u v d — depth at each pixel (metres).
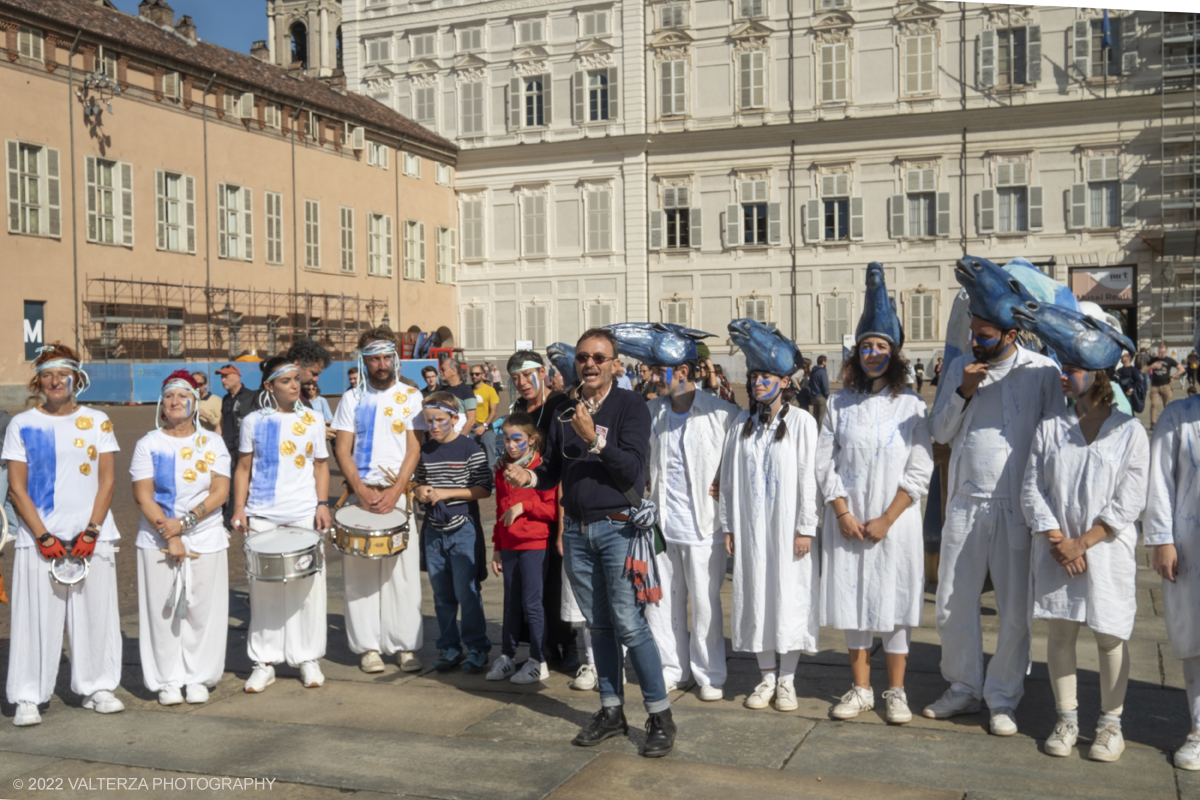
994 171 39.59
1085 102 38.25
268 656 6.14
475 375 17.73
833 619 5.41
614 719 5.11
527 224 46.06
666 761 4.80
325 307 40.03
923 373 40.53
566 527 5.14
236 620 8.00
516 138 45.66
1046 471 4.90
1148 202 38.19
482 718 5.53
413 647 6.45
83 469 5.75
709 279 43.34
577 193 45.00
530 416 6.21
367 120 42.06
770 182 42.25
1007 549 5.14
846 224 41.53
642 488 4.98
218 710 5.77
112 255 31.88
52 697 6.11
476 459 6.45
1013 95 39.12
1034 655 6.49
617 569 4.93
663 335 5.81
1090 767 4.66
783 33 41.50
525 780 4.60
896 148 40.59
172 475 5.89
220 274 35.78
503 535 6.27
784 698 5.52
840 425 5.42
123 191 32.22
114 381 30.78
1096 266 38.78
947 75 39.84
